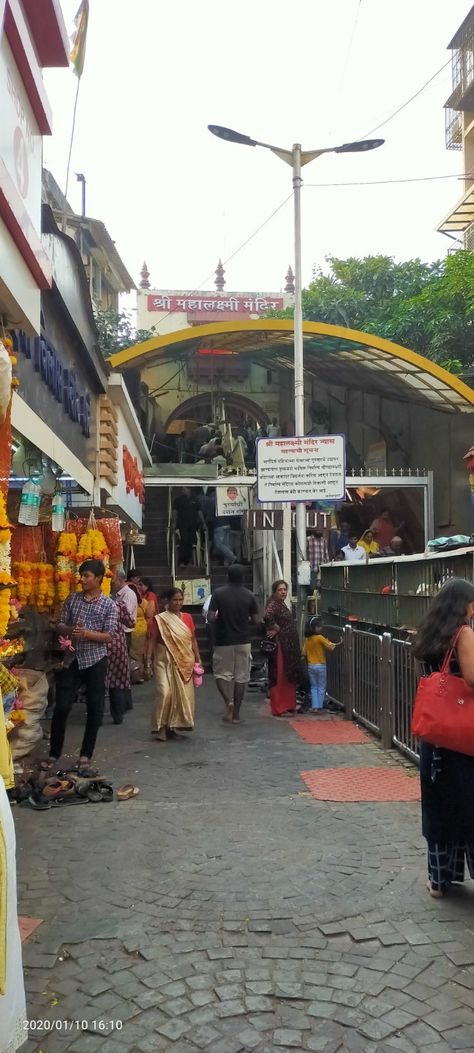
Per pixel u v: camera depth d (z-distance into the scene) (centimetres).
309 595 1226
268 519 1025
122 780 594
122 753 686
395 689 686
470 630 357
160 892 382
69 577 706
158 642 757
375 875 402
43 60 368
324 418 1908
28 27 336
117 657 828
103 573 625
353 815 502
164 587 1434
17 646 539
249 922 349
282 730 786
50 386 579
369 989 295
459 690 353
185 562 1537
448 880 375
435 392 1373
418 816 499
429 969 309
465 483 1409
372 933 338
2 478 378
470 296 1542
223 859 425
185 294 2323
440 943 329
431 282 1780
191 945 328
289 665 862
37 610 677
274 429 1823
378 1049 259
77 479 701
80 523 816
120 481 1041
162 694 735
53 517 678
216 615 830
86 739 612
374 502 1706
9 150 312
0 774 253
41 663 678
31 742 640
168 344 1267
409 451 1617
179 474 1418
